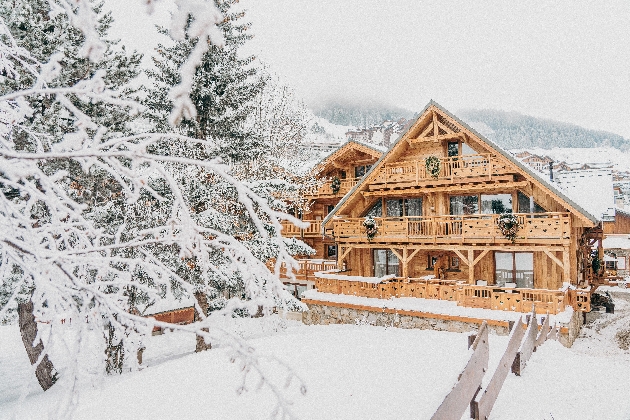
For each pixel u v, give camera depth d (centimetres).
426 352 751
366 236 2094
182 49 1526
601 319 2038
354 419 495
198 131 1536
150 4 114
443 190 1930
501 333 1497
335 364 706
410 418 485
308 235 2728
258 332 1794
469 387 453
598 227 2286
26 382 257
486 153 1808
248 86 1697
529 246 1677
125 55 1586
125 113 1340
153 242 270
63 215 281
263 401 578
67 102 214
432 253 2117
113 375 939
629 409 558
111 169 245
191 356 846
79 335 260
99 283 287
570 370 690
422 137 2017
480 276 1952
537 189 1777
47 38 1201
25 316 1311
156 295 326
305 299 2044
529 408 532
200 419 539
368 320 1859
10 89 1053
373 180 2150
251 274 277
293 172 2359
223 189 1466
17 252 263
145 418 552
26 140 619
